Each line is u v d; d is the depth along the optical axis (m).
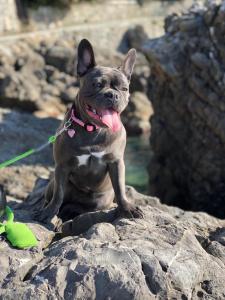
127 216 1.33
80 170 1.38
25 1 6.33
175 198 3.39
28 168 2.98
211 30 3.16
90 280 1.07
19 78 4.82
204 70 3.12
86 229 1.34
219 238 1.32
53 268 1.11
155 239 1.21
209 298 1.12
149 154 4.10
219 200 3.16
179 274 1.12
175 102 3.36
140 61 5.61
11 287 1.08
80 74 1.35
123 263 1.11
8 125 3.71
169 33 3.45
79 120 1.31
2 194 1.37
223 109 3.04
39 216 1.39
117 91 1.28
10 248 1.19
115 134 1.32
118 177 1.36
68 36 6.25
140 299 1.06
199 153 3.20
